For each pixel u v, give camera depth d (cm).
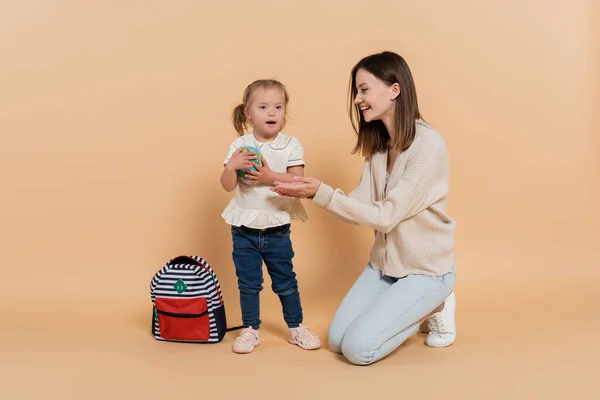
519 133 302
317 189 208
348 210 208
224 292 286
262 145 226
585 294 277
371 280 230
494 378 191
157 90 284
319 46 288
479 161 301
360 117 228
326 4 287
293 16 287
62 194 285
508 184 302
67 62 282
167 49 283
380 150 229
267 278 287
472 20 296
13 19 279
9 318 256
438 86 296
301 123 289
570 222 304
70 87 282
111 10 281
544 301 270
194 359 213
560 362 204
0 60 280
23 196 284
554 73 302
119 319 258
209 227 287
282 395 180
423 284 213
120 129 284
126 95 284
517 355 211
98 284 283
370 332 202
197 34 283
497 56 298
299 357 214
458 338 230
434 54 295
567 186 306
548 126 303
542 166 303
